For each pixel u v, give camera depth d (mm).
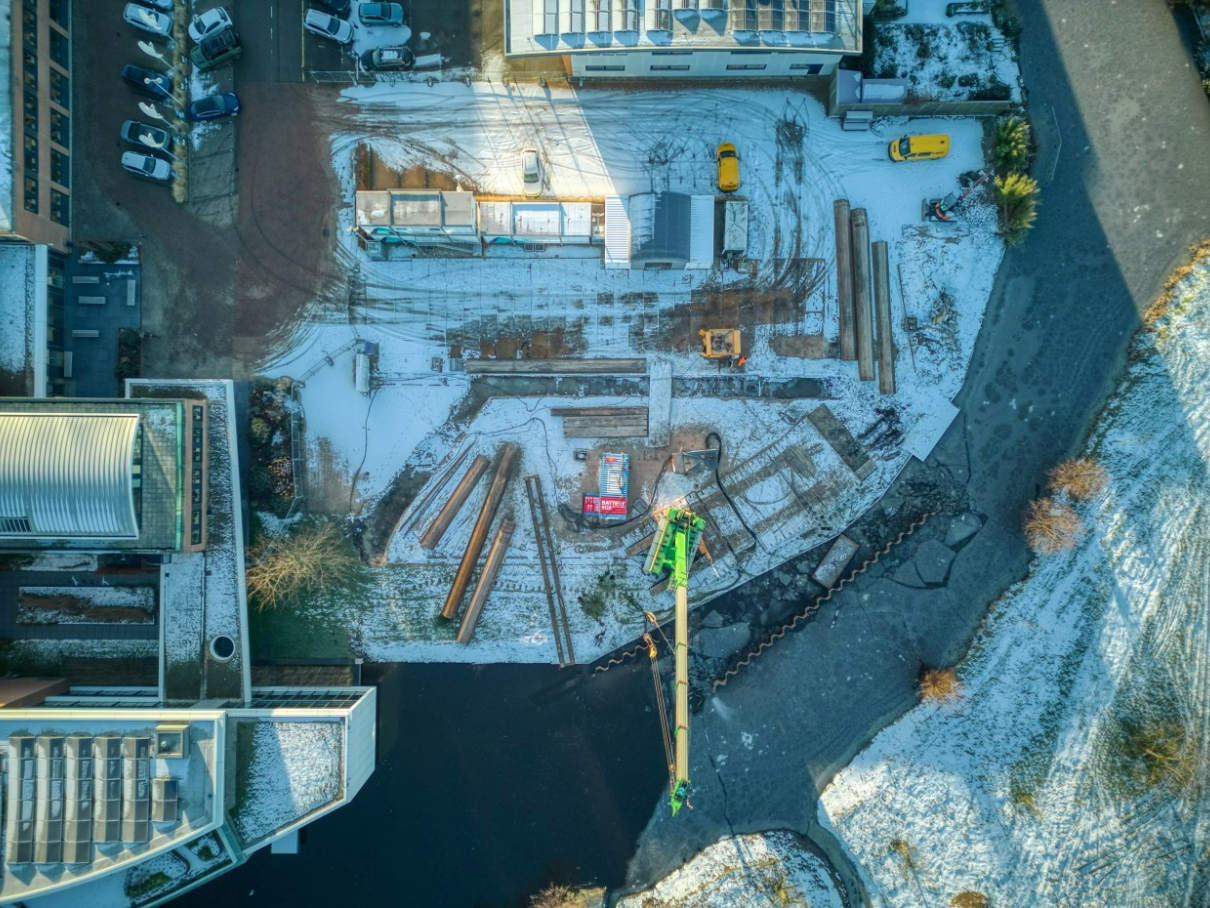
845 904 34625
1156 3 34219
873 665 35031
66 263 34625
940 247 34969
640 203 33031
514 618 35031
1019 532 34969
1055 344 34938
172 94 34469
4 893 29438
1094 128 34531
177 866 31203
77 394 34656
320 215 35031
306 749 31344
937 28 34531
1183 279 34531
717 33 31594
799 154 34969
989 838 34500
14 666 34375
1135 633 34500
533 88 34969
